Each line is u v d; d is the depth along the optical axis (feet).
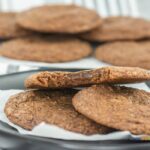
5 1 1.85
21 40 1.45
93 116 0.70
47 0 1.91
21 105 0.80
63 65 1.31
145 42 1.48
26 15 1.50
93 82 0.75
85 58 1.39
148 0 2.00
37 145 0.64
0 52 1.37
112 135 0.68
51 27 1.41
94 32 1.47
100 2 1.91
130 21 1.57
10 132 0.66
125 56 1.33
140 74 0.75
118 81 0.76
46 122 0.74
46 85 0.76
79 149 0.63
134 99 0.78
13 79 0.91
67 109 0.78
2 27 1.49
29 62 1.33
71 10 1.55
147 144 0.64
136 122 0.70
